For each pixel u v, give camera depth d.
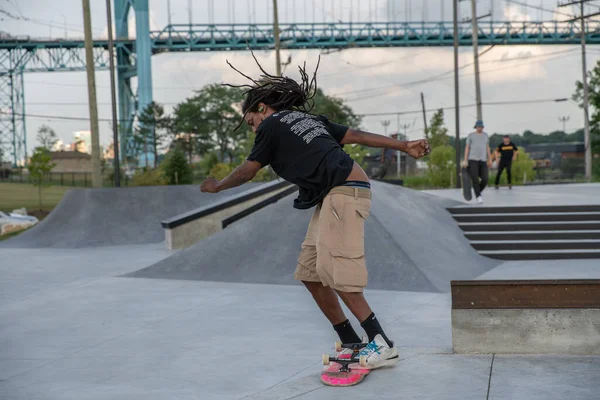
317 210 4.35
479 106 40.41
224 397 4.12
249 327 6.23
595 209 12.75
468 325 4.71
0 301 8.55
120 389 4.38
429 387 3.99
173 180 45.94
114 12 111.94
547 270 9.87
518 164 53.41
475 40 40.31
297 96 4.35
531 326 4.62
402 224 10.34
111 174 75.94
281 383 4.39
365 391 3.98
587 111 53.84
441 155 52.06
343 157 4.13
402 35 110.06
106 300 8.15
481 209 13.11
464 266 9.84
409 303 7.29
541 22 109.06
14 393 4.37
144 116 104.44
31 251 16.56
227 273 9.73
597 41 109.69
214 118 110.44
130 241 18.28
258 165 4.18
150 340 5.84
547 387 3.89
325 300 4.42
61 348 5.68
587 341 4.54
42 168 41.75
